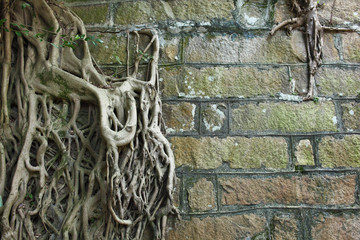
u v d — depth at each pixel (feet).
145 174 6.34
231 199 6.60
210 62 7.42
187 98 7.18
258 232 6.44
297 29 7.71
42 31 6.98
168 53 7.48
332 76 7.38
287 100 7.20
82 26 7.31
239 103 7.17
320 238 6.41
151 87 6.82
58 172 6.21
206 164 6.78
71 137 6.45
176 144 6.89
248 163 6.79
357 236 6.42
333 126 7.04
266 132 6.98
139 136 6.51
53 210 6.07
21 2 6.98
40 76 6.64
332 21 7.71
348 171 6.76
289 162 6.81
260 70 7.39
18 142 6.29
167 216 6.45
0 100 6.42
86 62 6.96
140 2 7.77
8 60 6.63
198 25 7.65
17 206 5.85
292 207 6.57
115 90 6.64
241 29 7.66
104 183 6.08
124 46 7.52
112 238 6.04
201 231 6.42
